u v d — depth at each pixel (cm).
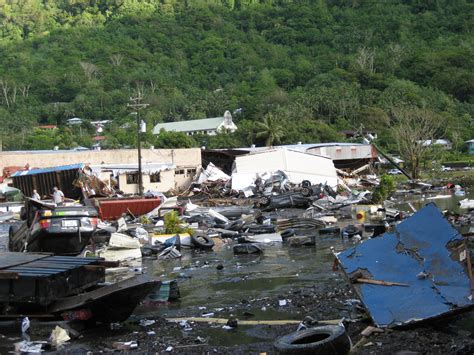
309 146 5950
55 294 934
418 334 783
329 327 743
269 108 12256
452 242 860
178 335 859
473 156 8288
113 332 892
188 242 1770
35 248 1530
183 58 18762
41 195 3631
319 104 11119
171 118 14162
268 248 1722
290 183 4262
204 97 14850
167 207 2856
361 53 14700
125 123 12625
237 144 8788
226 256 1603
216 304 1035
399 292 841
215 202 3809
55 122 14162
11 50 19150
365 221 2342
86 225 1516
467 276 815
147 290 916
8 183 4388
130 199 2847
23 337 873
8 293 925
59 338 848
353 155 6003
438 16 18912
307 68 16075
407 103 10500
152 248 1662
